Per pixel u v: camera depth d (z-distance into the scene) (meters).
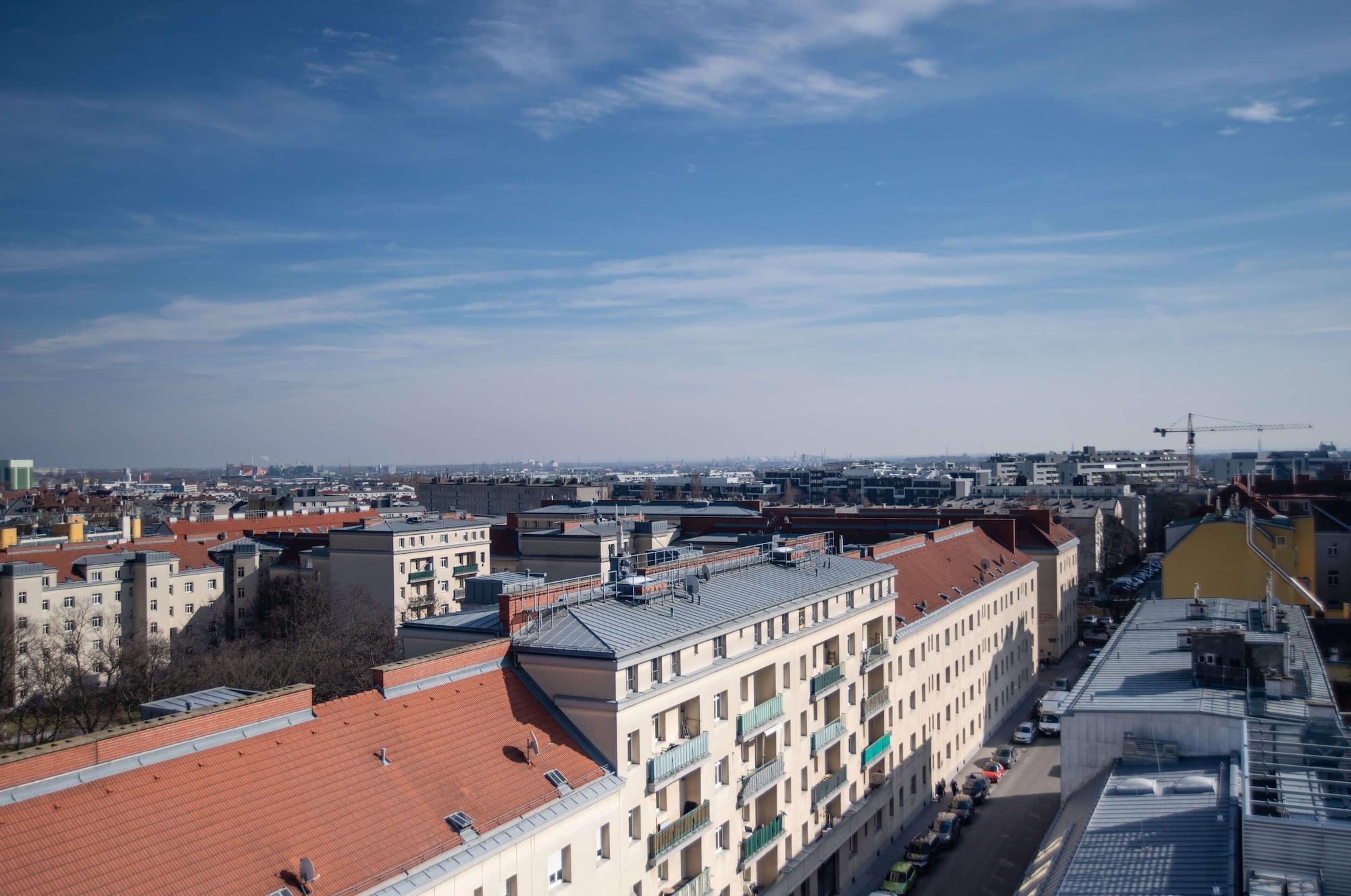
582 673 46.31
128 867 29.69
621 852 45.22
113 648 123.38
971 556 116.94
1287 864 34.56
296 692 38.22
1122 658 63.28
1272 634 62.03
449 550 148.50
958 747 97.12
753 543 90.62
